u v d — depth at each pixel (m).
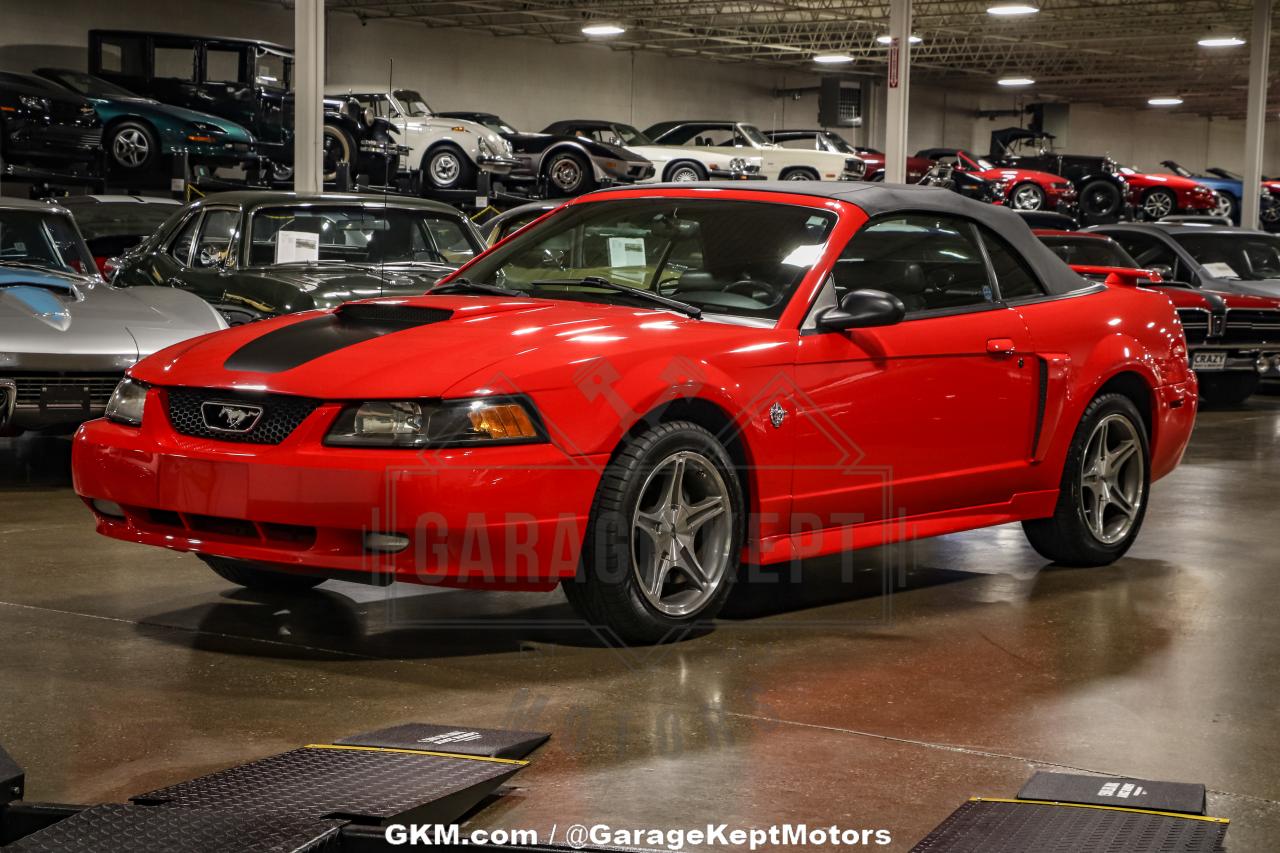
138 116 16.47
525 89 31.56
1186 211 27.39
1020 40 34.31
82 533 5.18
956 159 27.91
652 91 34.34
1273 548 5.39
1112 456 4.95
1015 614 4.23
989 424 4.46
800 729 3.07
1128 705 3.31
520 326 3.74
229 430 3.55
